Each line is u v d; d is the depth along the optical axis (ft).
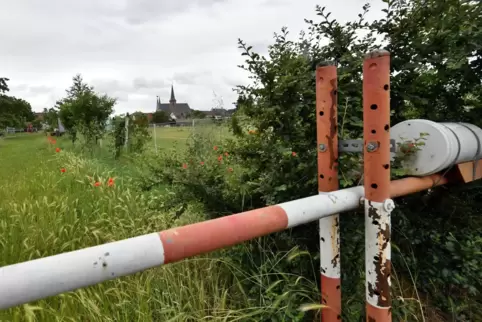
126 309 4.50
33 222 6.95
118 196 8.52
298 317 3.97
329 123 3.48
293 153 4.96
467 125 5.03
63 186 11.26
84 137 29.04
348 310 4.32
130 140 24.20
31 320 3.83
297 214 2.92
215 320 4.21
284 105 4.85
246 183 5.38
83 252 1.95
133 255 2.06
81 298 4.41
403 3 5.21
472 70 5.40
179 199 5.87
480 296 5.41
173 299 4.77
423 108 5.97
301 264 4.86
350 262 4.62
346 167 4.28
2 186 11.28
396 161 4.45
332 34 5.18
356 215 4.60
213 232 2.42
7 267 1.75
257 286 4.67
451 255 5.25
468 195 6.52
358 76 5.03
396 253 5.57
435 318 5.16
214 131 12.14
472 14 4.76
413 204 6.05
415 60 5.08
